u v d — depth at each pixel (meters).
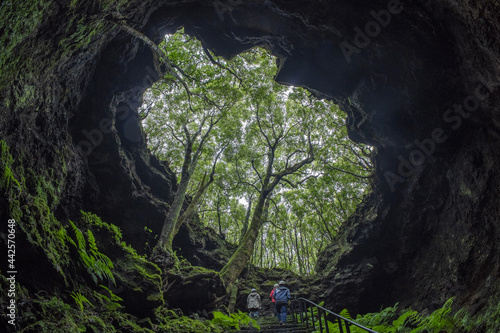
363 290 14.62
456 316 8.47
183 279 10.38
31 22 4.74
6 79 5.08
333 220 22.59
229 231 28.53
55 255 6.14
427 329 8.76
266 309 16.64
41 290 5.52
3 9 3.88
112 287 7.66
